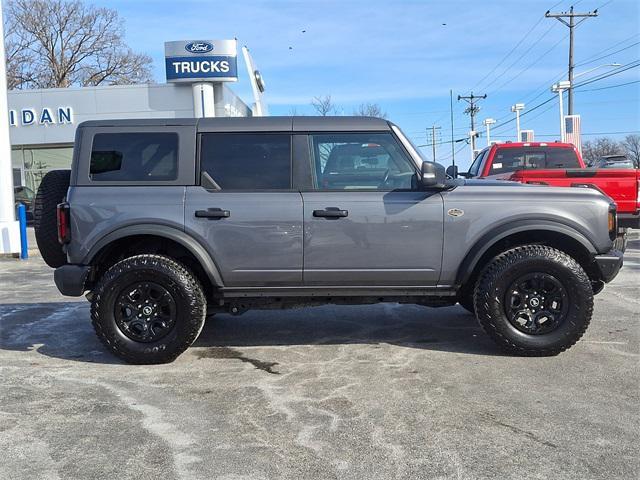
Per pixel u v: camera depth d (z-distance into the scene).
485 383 4.42
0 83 13.05
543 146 10.95
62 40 43.84
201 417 3.89
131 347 4.96
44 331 6.28
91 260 4.95
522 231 4.97
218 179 5.00
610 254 5.03
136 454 3.38
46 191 5.34
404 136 5.05
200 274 5.27
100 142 5.04
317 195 4.94
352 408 3.99
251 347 5.54
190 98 20.58
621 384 4.37
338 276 4.97
